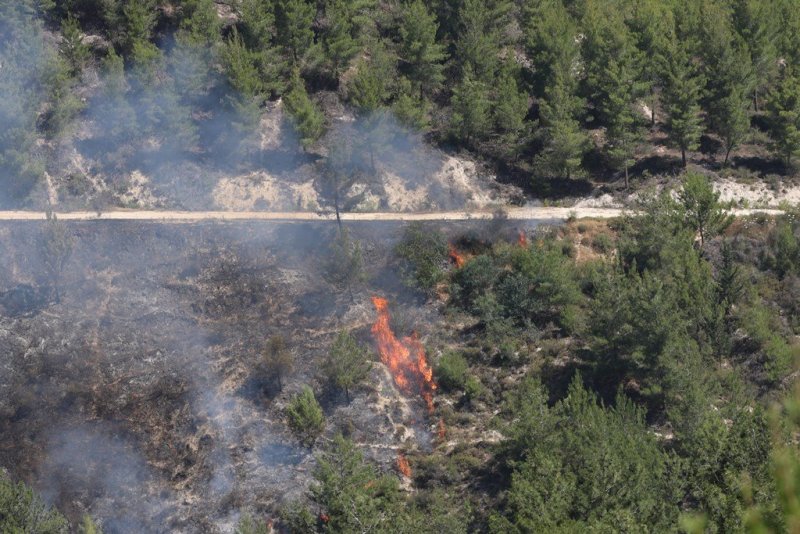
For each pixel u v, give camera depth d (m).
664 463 39.97
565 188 68.00
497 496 46.09
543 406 44.59
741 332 53.62
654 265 57.00
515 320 56.53
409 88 68.81
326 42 71.62
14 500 42.59
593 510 37.34
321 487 43.47
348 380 51.00
